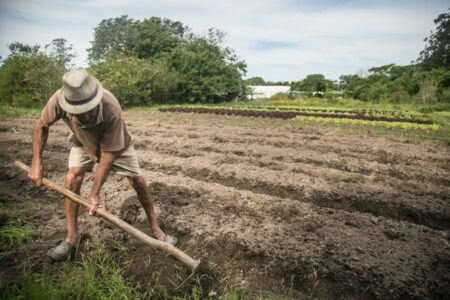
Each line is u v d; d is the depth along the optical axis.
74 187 3.65
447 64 59.91
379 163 8.21
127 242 4.07
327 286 3.51
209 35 39.12
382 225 4.64
